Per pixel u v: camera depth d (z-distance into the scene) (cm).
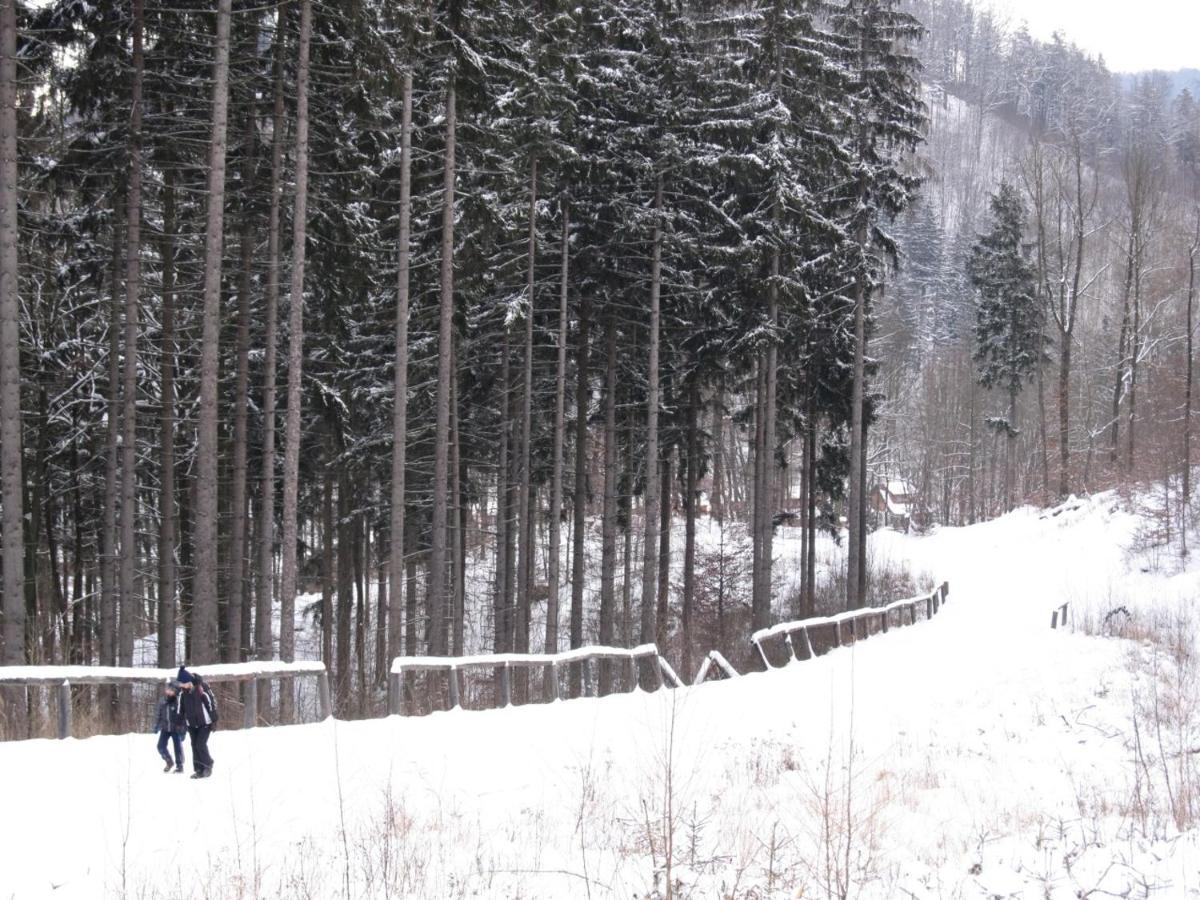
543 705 1617
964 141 16275
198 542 1655
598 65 2438
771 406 2742
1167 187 7556
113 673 1289
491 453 3053
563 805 1063
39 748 1188
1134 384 4822
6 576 1389
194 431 2488
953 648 2420
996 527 5472
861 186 2861
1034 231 6625
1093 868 696
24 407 2270
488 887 746
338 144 1989
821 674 2044
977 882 689
